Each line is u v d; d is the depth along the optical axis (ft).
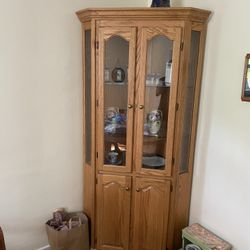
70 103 6.98
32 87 6.29
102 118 6.57
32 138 6.53
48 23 6.24
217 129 6.42
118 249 7.35
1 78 5.84
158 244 7.11
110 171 6.82
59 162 7.12
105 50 6.24
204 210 7.02
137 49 6.07
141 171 6.70
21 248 6.93
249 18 5.49
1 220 6.48
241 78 5.77
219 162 6.47
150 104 6.54
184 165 6.96
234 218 6.29
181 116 6.27
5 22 5.67
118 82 6.49
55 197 7.26
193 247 6.53
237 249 6.31
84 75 6.81
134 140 6.57
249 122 5.73
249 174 5.85
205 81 6.56
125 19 5.93
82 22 6.51
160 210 6.85
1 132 6.06
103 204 7.08
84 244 7.14
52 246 6.82
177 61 5.97
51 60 6.45
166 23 5.84
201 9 5.96
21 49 5.98
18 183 6.55
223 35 6.02
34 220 7.00
